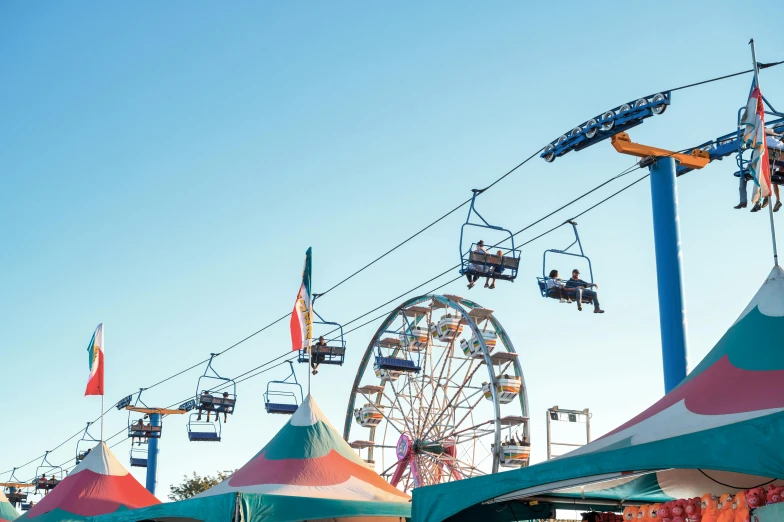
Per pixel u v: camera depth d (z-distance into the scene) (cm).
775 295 1050
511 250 2195
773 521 906
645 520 1082
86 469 2208
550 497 1367
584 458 948
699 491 1288
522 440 3244
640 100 1539
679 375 1548
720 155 1744
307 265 2105
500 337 3434
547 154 1728
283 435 1809
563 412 2725
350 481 1698
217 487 1745
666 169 1677
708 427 912
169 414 3994
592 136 1622
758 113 1200
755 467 786
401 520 1694
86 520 1780
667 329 1583
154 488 4203
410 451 3594
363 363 3934
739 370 991
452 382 3512
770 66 1327
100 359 2472
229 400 3647
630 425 1037
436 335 3594
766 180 1146
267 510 1446
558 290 2136
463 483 1084
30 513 2150
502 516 1351
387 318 3841
